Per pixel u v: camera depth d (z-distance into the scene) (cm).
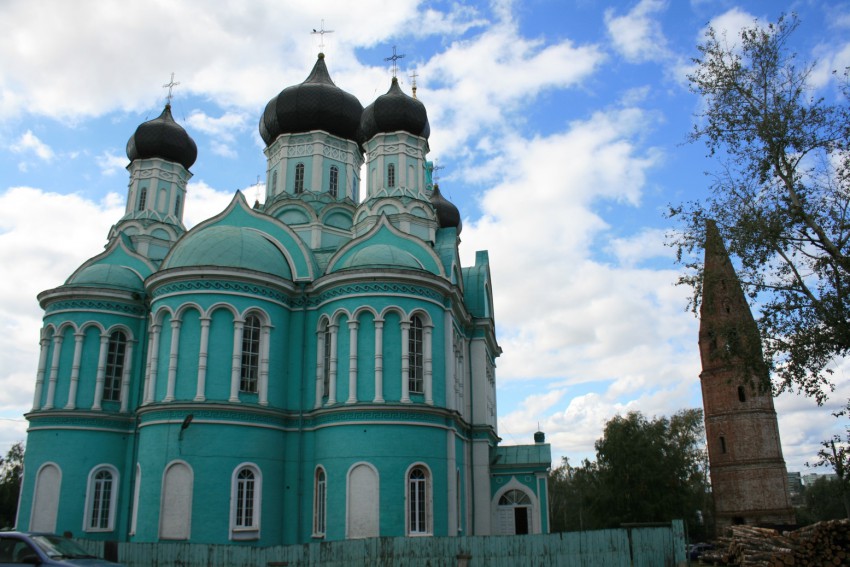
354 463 2969
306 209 4147
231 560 2262
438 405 3198
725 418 5219
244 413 3019
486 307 4559
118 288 3581
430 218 4259
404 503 2947
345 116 4503
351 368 3103
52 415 3372
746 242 2411
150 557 2239
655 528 2558
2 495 7094
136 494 2972
